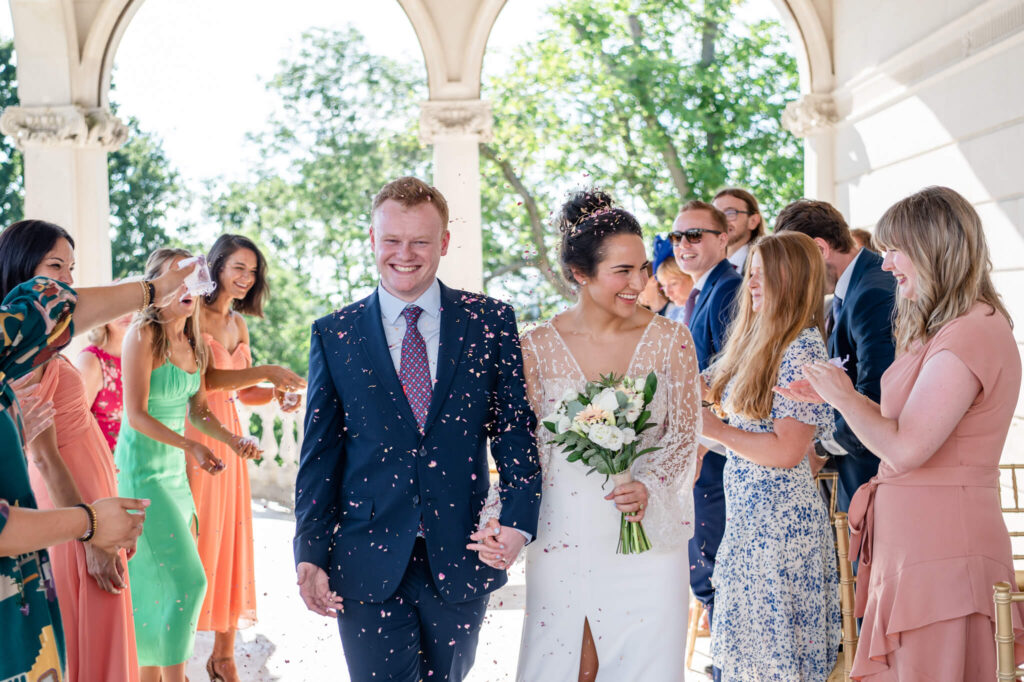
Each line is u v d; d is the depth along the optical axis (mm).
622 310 2717
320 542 2547
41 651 2029
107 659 2961
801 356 2908
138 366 3541
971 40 6125
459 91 8953
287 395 4297
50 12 8734
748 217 4676
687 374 2779
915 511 2352
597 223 2695
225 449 4145
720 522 3820
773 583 2936
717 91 19375
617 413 2582
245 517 4273
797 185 19547
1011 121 5680
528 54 20141
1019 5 5551
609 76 19562
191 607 3562
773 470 2986
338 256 21156
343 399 2582
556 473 2713
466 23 8906
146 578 3537
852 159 8109
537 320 2918
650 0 19672
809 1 8398
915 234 2352
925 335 2373
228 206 21391
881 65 7430
